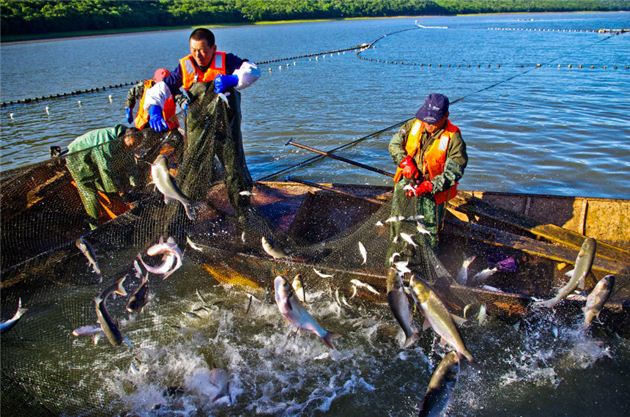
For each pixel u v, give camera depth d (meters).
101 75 27.91
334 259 5.36
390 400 4.48
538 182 9.48
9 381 4.36
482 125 13.66
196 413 4.42
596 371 4.63
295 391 4.61
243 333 5.32
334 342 5.13
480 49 38.56
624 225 6.21
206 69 5.52
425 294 3.94
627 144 11.45
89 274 5.07
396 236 5.12
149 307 5.52
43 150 12.66
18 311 4.16
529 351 4.89
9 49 47.50
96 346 5.01
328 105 17.56
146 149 5.98
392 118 15.06
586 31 54.75
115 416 4.40
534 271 5.80
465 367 4.71
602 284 4.22
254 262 5.42
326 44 46.34
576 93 18.39
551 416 4.21
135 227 5.42
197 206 5.79
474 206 6.30
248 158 11.58
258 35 61.47
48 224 5.56
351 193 6.77
